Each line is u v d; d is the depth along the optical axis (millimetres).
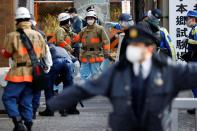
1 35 34906
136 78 11727
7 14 34938
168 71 11766
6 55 22094
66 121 26016
